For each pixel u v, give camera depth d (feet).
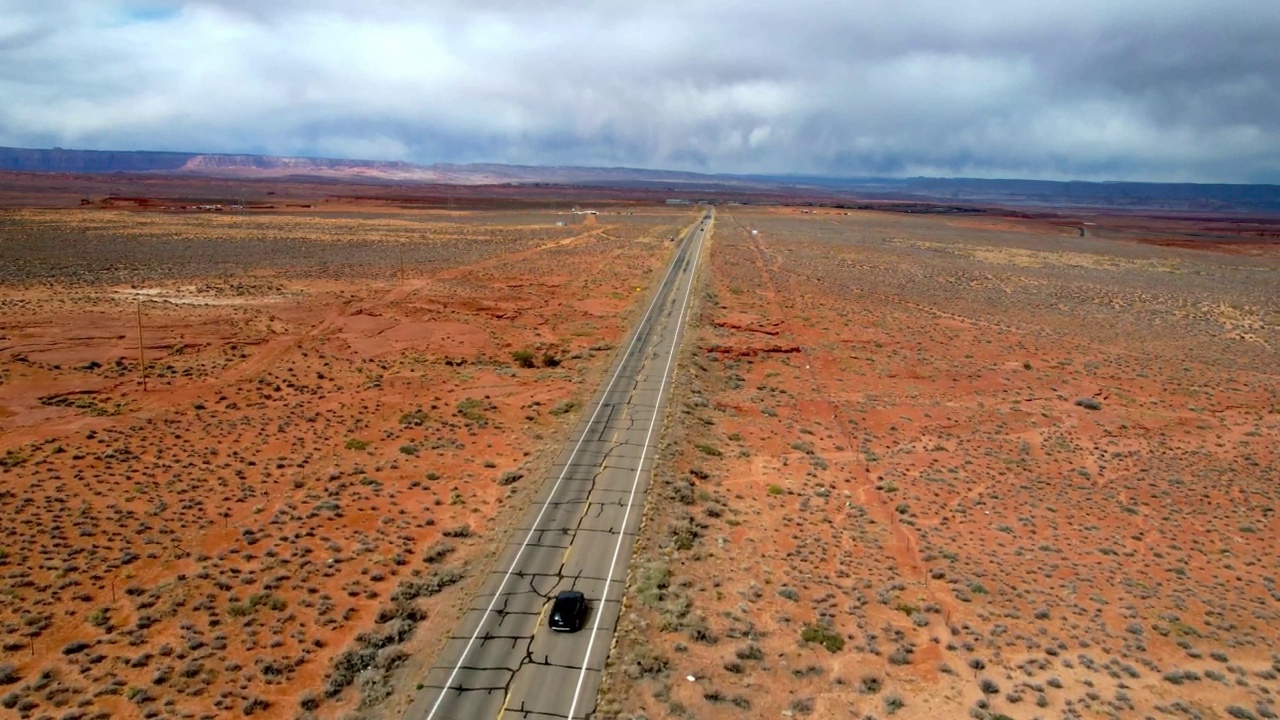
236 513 108.88
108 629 81.05
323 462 128.88
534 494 117.91
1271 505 129.70
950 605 94.12
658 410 156.66
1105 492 133.18
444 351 198.18
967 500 127.13
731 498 123.13
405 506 114.93
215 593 89.20
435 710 71.61
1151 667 82.43
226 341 191.62
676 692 75.46
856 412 168.14
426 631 84.53
